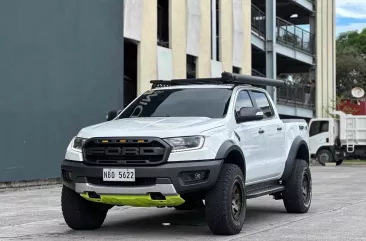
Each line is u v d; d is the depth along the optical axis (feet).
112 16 59.88
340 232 26.50
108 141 24.41
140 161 24.04
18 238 25.46
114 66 60.23
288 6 118.11
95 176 24.50
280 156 31.71
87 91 56.39
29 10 49.47
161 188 23.75
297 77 143.02
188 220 31.14
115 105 60.29
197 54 76.13
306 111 116.47
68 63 53.98
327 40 128.57
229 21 86.17
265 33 103.50
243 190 26.18
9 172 47.34
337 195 44.88
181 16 72.69
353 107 120.88
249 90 30.60
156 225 29.30
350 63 193.16
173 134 24.22
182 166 23.75
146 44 66.28
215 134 25.09
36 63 50.26
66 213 26.86
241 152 26.37
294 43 113.09
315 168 94.43
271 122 31.19
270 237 25.14
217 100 28.27
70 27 54.24
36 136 50.21
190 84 31.07
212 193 24.81
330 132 104.83
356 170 86.94
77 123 55.01
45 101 51.24
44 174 51.06
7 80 47.21
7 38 47.19
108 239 24.98
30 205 37.86
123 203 24.95
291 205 33.30
